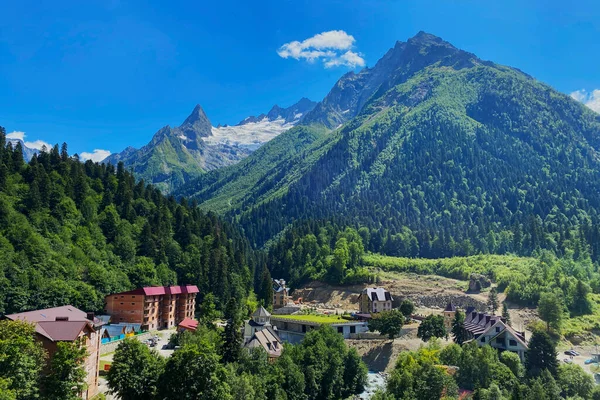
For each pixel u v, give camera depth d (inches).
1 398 2755.9
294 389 5009.8
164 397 3826.3
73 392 3469.5
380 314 7381.9
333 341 6048.2
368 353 6934.1
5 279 6284.5
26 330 3469.5
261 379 4773.6
